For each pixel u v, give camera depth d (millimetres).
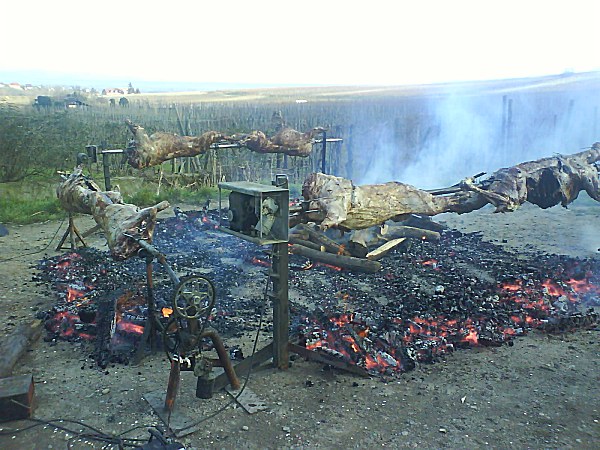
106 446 5355
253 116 37188
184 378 6758
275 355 6918
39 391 6402
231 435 5492
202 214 15930
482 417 5836
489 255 12164
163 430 5547
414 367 6996
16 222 15664
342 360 6816
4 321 8492
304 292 9812
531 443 5371
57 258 11891
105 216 8320
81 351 7504
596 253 12273
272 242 6336
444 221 15977
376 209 9008
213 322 8398
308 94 83938
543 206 10719
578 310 9008
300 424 5688
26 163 19797
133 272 10938
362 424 5691
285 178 6750
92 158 12680
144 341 7234
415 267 11297
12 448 5340
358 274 10852
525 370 6938
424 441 5395
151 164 13586
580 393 6355
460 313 8586
